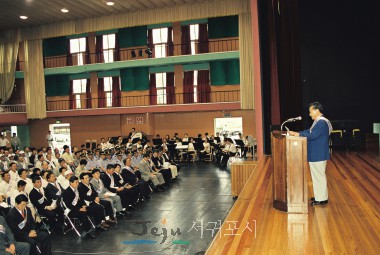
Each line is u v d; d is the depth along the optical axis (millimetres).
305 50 13461
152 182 12055
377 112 13000
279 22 11156
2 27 21375
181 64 20688
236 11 17844
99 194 8984
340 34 13203
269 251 3531
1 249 5637
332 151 11328
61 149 23031
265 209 5000
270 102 11055
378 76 12961
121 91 21766
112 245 7184
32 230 6219
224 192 11547
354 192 5770
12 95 23406
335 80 13281
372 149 11477
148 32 21172
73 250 6988
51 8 18031
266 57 11078
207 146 18609
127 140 18438
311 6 13359
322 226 4152
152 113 21344
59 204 8109
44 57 22625
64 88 22578
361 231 3957
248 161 10703
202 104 19469
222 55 19141
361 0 13000
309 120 13266
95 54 21953
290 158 4699
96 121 22250
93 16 19688
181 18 18406
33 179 7977
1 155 12062
